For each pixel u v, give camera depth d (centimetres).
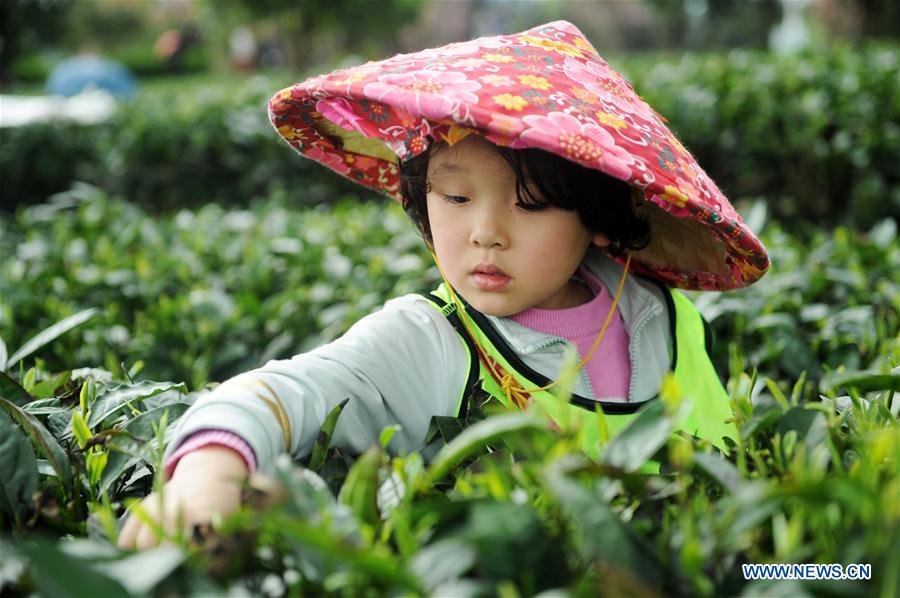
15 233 427
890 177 532
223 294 285
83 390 138
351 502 96
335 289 298
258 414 118
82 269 322
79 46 3188
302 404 126
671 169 138
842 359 222
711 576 91
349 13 1602
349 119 145
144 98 748
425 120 137
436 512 91
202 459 111
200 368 262
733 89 563
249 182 651
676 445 100
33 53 1524
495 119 125
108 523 101
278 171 643
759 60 645
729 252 162
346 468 121
